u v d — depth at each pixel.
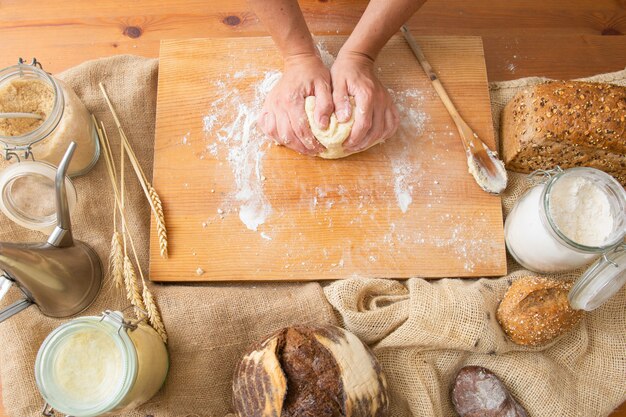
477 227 0.88
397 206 0.88
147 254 0.89
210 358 0.82
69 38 1.02
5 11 1.02
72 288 0.79
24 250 0.72
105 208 0.90
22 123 0.82
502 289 0.85
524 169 0.91
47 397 0.70
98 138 0.91
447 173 0.90
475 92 0.93
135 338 0.75
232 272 0.87
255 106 0.92
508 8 1.03
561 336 0.82
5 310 0.74
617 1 1.03
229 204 0.89
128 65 0.94
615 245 0.75
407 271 0.87
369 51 0.86
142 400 0.77
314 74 0.84
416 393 0.81
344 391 0.70
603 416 0.82
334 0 1.02
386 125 0.86
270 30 0.83
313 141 0.84
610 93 0.82
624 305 0.84
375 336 0.83
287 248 0.87
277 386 0.69
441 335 0.80
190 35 1.02
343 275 0.87
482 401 0.78
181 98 0.92
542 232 0.80
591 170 0.79
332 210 0.88
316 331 0.73
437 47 0.94
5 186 0.78
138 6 1.03
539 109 0.83
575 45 1.02
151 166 0.93
